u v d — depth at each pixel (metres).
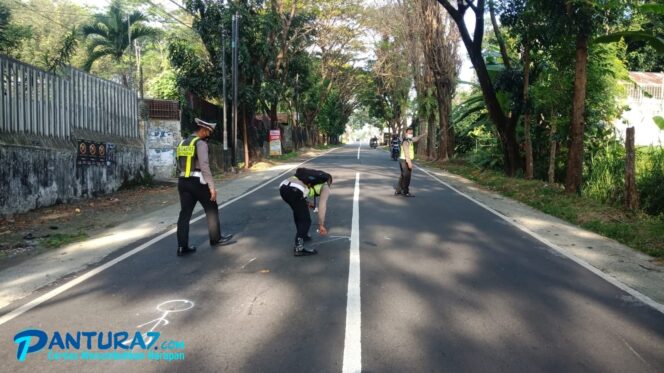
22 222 9.26
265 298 4.99
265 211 10.21
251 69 22.81
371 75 46.56
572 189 12.27
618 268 6.30
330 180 6.96
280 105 48.72
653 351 3.90
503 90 16.42
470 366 3.61
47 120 11.14
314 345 3.93
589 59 14.40
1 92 9.59
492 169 19.89
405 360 3.68
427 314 4.57
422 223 8.93
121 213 10.67
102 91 13.83
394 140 29.56
